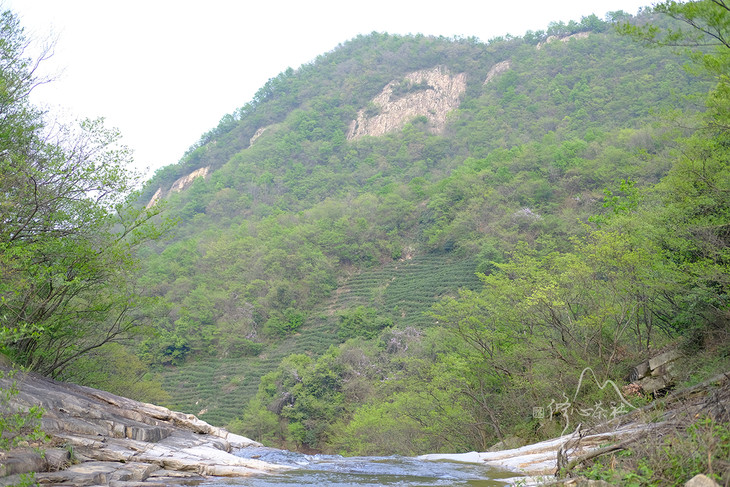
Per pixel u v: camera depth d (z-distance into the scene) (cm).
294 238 9931
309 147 17375
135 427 1022
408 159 15300
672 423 761
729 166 1448
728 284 1378
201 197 15425
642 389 1530
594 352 1950
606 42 16762
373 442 2917
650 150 7594
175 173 19200
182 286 9231
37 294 1375
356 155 16488
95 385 2177
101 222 1407
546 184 8181
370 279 8831
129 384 2688
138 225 1452
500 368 2111
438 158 15175
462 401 2275
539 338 2080
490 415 2091
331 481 910
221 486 820
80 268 1348
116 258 1395
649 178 5953
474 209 8344
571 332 2003
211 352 7662
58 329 1506
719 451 582
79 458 819
